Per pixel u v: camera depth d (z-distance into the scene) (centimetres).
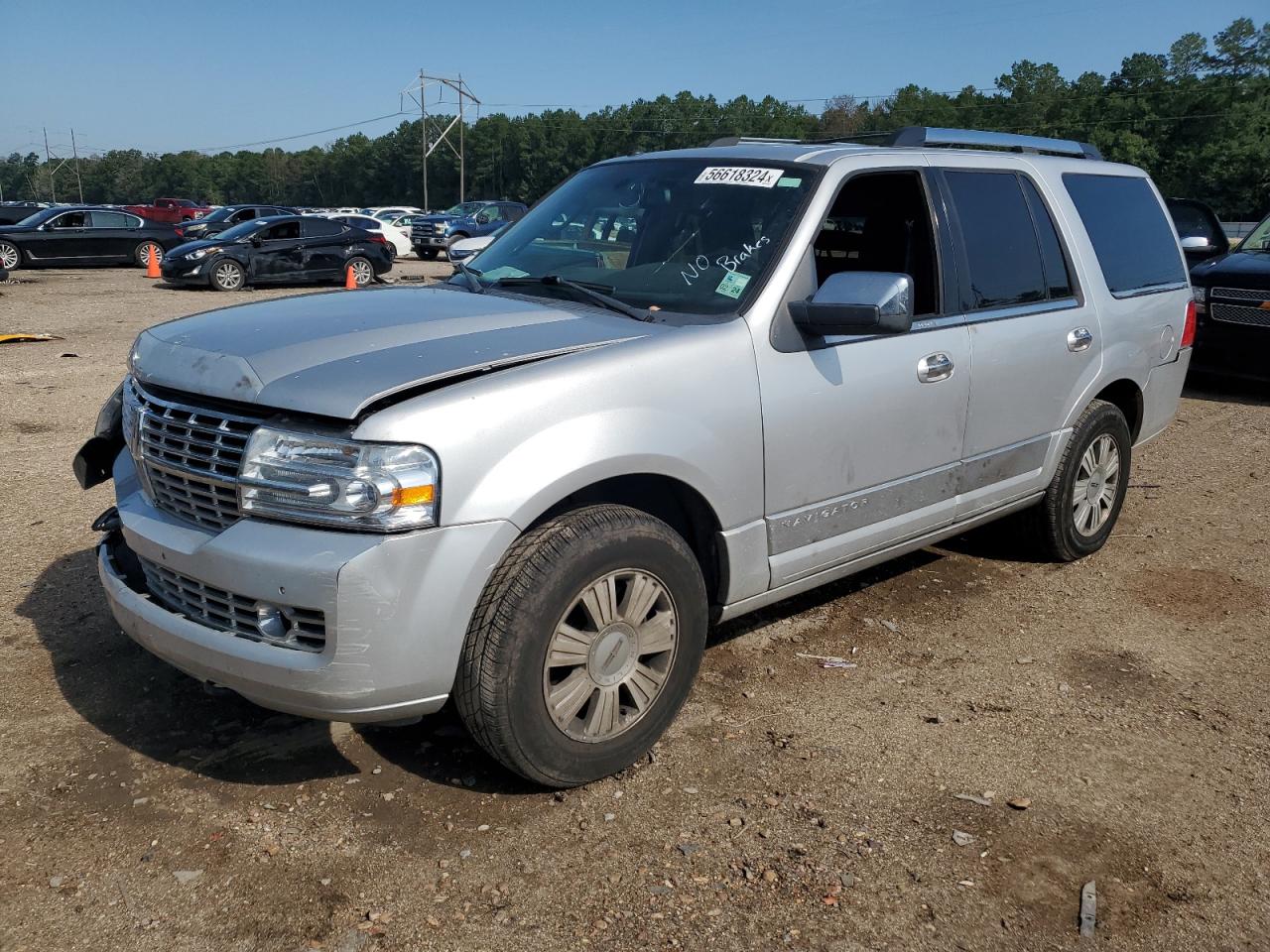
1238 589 503
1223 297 929
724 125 12119
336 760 331
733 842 294
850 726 362
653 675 327
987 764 340
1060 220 483
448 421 272
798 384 351
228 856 282
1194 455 764
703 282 360
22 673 380
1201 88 9175
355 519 265
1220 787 331
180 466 295
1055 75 10238
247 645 277
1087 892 279
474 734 295
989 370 430
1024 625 455
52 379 939
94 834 290
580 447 292
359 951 249
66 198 18488
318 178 15838
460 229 2912
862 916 266
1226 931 267
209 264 1909
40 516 553
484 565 278
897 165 408
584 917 262
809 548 372
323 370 283
